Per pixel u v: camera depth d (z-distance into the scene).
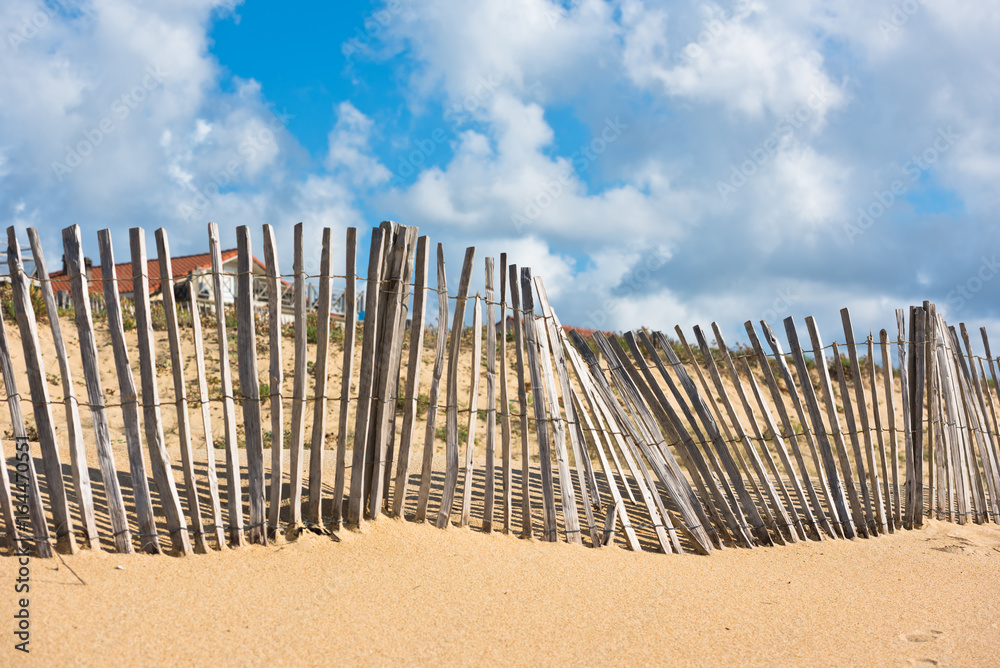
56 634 2.96
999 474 7.56
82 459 3.85
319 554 4.16
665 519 5.54
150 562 3.80
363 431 4.55
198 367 4.14
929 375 7.10
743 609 4.25
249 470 4.21
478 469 7.36
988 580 5.33
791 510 6.12
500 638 3.49
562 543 5.08
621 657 3.45
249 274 4.25
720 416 6.12
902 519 6.70
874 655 3.73
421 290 4.85
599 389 5.99
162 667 2.87
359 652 3.19
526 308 5.50
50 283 3.93
